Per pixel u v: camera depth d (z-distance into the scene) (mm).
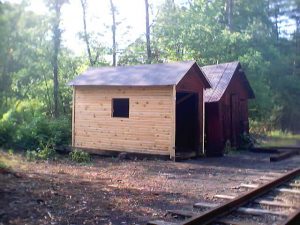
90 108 19109
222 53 31188
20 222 6773
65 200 8445
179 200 9094
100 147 18719
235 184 11328
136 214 7734
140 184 10961
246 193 8844
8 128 17547
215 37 31859
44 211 7512
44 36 19844
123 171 13398
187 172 13570
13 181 9938
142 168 14250
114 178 11812
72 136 19609
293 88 43188
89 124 19109
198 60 31375
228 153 20516
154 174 12945
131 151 17781
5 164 12344
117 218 7406
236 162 16750
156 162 16047
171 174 13039
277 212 7891
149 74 17906
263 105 31078
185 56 32219
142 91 17547
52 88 29109
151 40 35375
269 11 52094
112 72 19438
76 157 16031
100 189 9891
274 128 38875
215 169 14430
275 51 40688
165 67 18266
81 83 19062
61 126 21031
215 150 19516
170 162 16141
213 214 7348
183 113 20141
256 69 30984
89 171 13109
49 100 28797
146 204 8594
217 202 8930
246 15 46531
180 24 33656
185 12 34688
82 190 9609
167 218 7574
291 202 8945
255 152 21406
